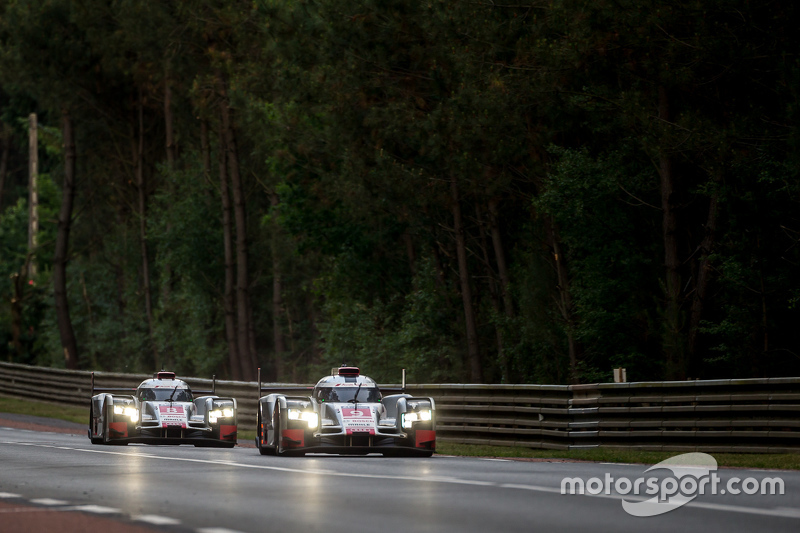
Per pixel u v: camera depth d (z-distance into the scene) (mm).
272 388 72750
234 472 48750
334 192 127125
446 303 134875
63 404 132375
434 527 29406
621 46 88375
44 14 180375
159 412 76562
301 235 155875
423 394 80375
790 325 93312
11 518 32438
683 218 105000
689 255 104125
